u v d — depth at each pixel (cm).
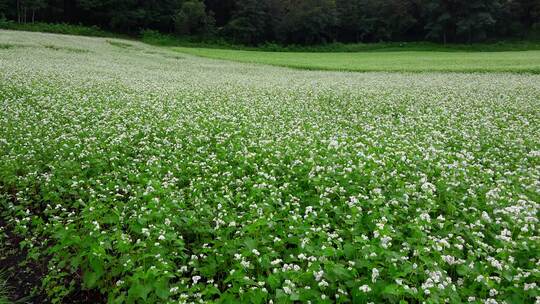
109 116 1373
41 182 827
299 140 1122
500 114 1573
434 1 8544
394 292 415
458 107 1727
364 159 878
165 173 877
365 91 2181
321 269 490
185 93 1977
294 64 4231
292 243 577
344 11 9588
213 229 611
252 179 836
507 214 633
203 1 9700
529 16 8769
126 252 545
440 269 486
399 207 670
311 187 785
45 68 2502
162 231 571
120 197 784
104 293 567
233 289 461
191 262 542
